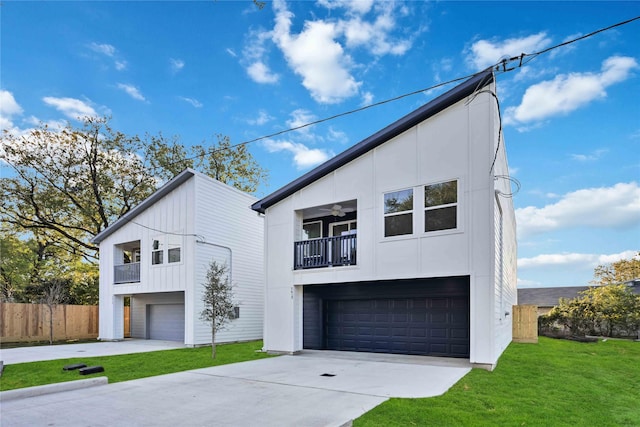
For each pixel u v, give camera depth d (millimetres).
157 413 5477
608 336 17406
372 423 4938
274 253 12383
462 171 9375
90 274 24484
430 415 5207
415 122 10141
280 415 5297
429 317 10836
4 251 22172
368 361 9930
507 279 13266
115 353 12445
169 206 15883
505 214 12234
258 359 10727
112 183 23297
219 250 15719
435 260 9508
